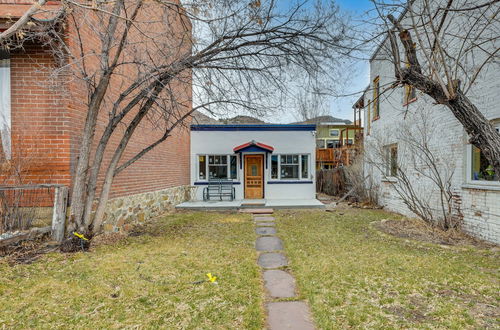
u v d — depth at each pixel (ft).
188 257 14.96
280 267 14.32
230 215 29.68
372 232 21.42
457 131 21.02
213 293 10.72
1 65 16.51
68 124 16.75
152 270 12.86
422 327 8.55
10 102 16.51
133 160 17.76
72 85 16.96
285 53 17.88
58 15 14.42
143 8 17.06
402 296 10.66
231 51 18.20
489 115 17.76
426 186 24.86
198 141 41.37
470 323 8.77
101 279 11.64
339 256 15.39
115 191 21.33
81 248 15.20
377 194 35.96
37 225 16.20
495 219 17.56
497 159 10.38
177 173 36.01
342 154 58.65
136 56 17.99
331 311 9.57
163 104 18.06
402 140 28.02
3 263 12.90
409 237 19.77
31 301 9.63
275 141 41.81
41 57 16.63
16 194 15.26
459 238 19.21
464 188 20.20
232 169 41.86
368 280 12.12
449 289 11.25
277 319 9.18
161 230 22.35
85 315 8.95
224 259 14.82
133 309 9.41
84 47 17.69
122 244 17.52
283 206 34.22
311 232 21.54
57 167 16.66
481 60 18.28
